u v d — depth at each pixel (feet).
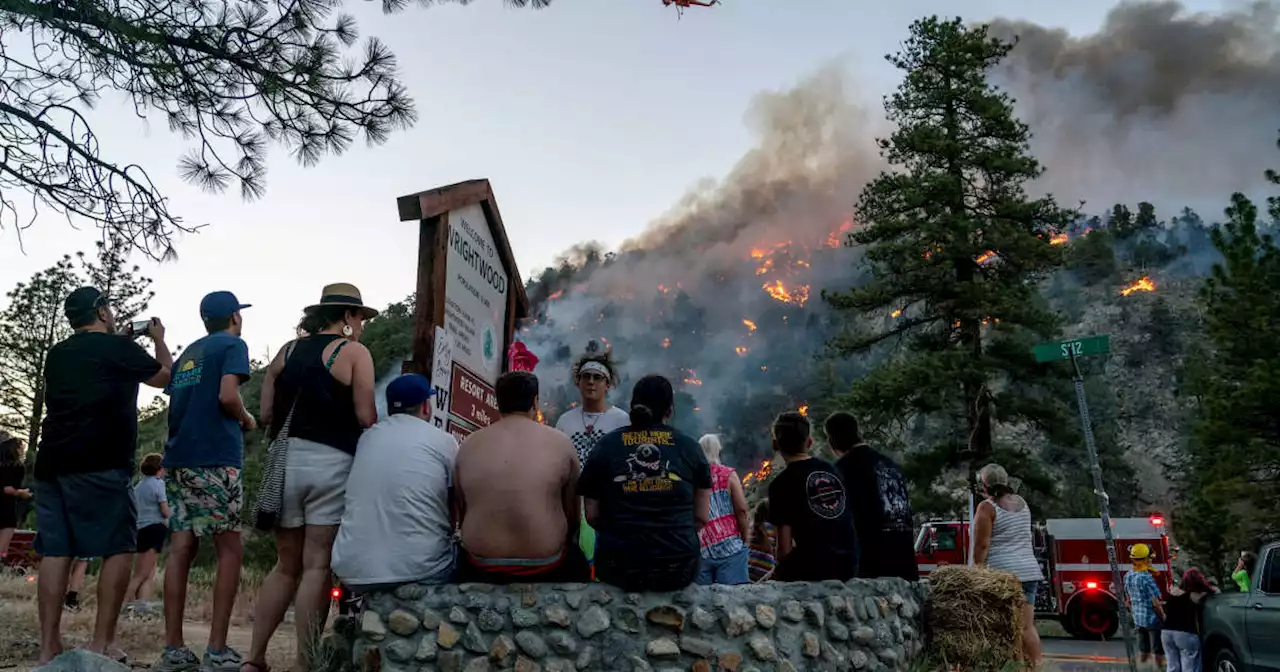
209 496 16.71
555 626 16.11
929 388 92.99
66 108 27.04
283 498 16.33
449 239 21.24
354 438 16.79
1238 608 30.14
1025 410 95.20
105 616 16.81
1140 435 373.61
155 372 17.57
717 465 22.27
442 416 20.56
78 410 16.56
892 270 101.71
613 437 17.47
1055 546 64.13
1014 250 96.22
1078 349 28.66
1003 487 25.46
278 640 24.94
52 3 24.11
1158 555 62.44
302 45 26.66
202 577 45.06
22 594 31.99
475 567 16.53
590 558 20.45
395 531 16.02
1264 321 76.43
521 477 16.43
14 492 34.55
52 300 107.14
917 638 21.58
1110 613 61.98
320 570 16.25
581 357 22.43
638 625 16.43
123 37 25.02
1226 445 80.84
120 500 16.87
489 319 24.39
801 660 17.75
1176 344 447.83
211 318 17.62
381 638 15.76
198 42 26.11
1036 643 24.17
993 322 97.60
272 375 17.34
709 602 17.02
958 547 65.36
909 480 94.43
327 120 27.14
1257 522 79.05
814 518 20.31
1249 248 79.05
